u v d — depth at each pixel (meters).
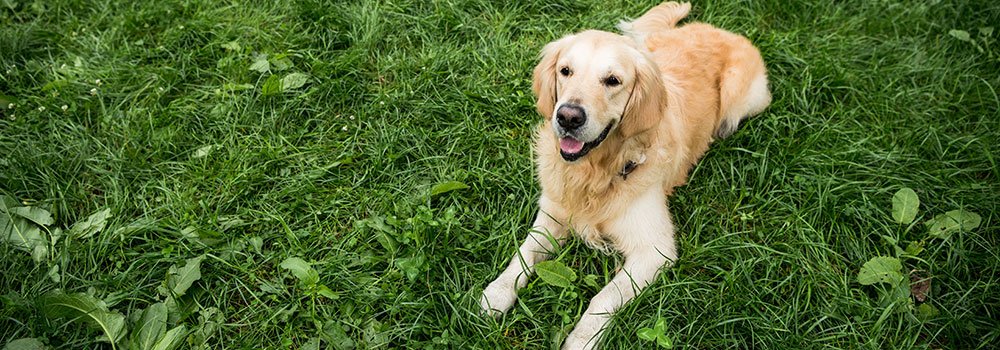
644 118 1.72
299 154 1.98
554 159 1.80
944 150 1.99
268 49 2.20
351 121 2.06
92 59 2.15
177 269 1.71
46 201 1.83
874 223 1.86
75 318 1.62
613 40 1.69
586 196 1.80
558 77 1.72
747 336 1.69
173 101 2.06
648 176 1.79
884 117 2.08
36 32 2.19
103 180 1.90
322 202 1.89
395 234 1.78
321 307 1.70
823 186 1.92
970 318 1.70
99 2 2.29
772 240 1.84
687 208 1.92
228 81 2.12
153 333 1.62
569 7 2.36
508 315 1.72
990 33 2.23
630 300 1.71
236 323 1.68
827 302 1.73
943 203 1.88
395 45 2.23
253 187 1.91
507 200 1.90
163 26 2.26
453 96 2.10
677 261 1.81
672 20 2.24
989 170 1.96
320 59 2.20
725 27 2.32
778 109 2.11
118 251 1.77
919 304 1.75
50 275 1.71
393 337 1.67
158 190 1.91
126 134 1.99
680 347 1.67
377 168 1.95
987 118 2.07
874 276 1.73
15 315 1.64
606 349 1.65
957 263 1.78
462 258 1.80
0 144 1.93
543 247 1.81
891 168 1.97
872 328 1.67
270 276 1.78
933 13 2.32
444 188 1.88
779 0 2.35
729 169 1.98
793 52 2.23
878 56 2.24
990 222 1.84
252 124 2.04
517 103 2.08
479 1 2.31
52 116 2.02
